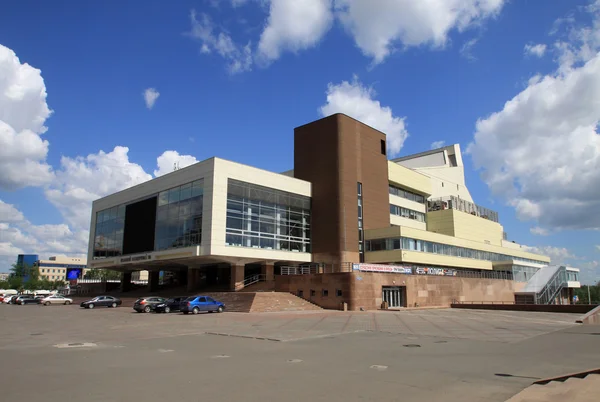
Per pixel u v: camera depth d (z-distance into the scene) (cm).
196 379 1030
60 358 1347
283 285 4675
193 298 3684
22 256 18300
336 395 879
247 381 1008
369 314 3544
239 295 4250
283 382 998
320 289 4325
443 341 1808
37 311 4247
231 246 4541
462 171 8619
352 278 4100
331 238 5247
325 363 1256
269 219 5000
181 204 4903
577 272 8469
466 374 1092
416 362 1274
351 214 5366
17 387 946
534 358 1354
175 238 4900
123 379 1028
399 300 4588
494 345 1678
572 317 3369
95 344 1705
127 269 6781
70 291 8806
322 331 2211
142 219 5541
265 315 3428
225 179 4597
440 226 6881
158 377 1052
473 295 5684
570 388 881
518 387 949
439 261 5850
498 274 6788
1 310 4434
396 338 1914
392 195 6319
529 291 6638
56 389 927
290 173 6388
